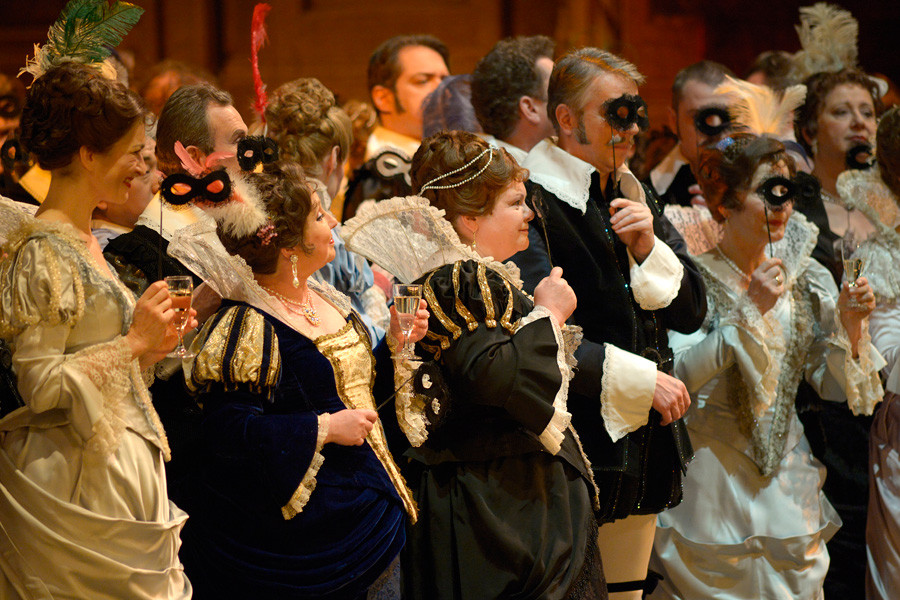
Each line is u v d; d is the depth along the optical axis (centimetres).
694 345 1143
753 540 1117
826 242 1303
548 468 867
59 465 688
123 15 745
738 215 1148
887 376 1198
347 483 777
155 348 706
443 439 864
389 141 1784
